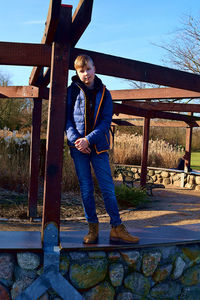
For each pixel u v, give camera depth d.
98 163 3.06
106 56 3.44
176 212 6.51
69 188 7.61
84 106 2.94
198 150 25.67
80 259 3.01
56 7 2.66
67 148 8.49
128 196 7.30
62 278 2.92
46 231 3.00
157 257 3.31
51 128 2.98
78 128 2.98
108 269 3.10
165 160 13.75
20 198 6.48
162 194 9.26
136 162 13.71
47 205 2.99
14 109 16.80
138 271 3.23
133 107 7.85
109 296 3.11
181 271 3.49
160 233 3.66
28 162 7.62
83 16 2.80
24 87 5.56
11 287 2.90
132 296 3.21
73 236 3.31
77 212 6.07
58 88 3.00
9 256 2.91
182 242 3.38
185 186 11.32
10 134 8.66
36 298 2.87
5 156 7.49
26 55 3.11
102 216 5.97
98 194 7.59
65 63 3.01
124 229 3.22
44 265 2.87
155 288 3.33
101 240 3.19
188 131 11.33
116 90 6.18
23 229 4.77
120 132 20.61
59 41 2.99
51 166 2.99
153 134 22.00
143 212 6.52
